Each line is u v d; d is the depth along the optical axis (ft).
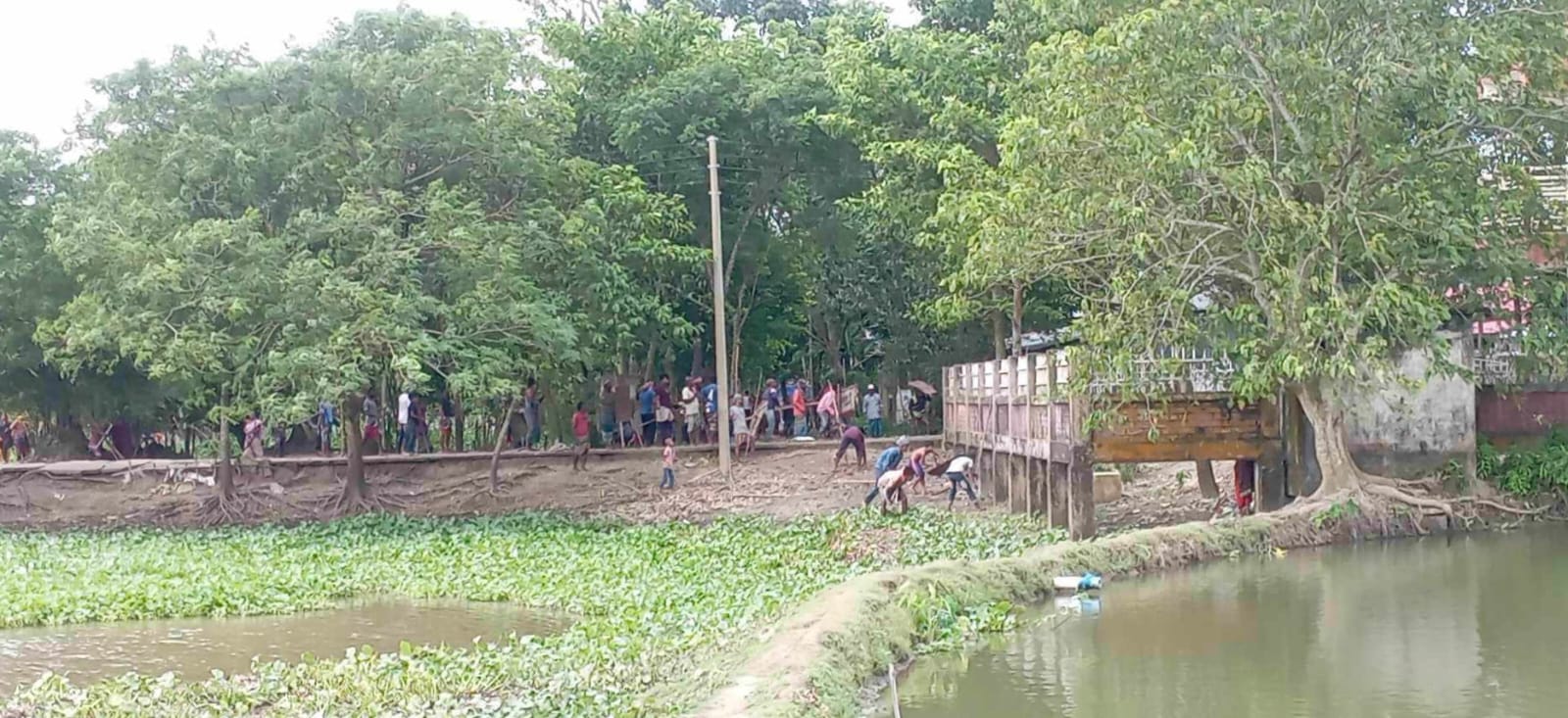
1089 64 65.31
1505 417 78.07
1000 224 70.90
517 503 102.58
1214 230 67.72
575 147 114.83
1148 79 65.36
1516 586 55.16
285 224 94.79
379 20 96.73
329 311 87.51
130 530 97.81
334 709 40.27
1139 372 69.05
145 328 88.84
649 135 109.40
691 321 119.85
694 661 43.80
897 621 45.83
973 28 109.19
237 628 57.36
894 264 129.39
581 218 98.84
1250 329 68.90
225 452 104.12
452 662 45.70
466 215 93.76
